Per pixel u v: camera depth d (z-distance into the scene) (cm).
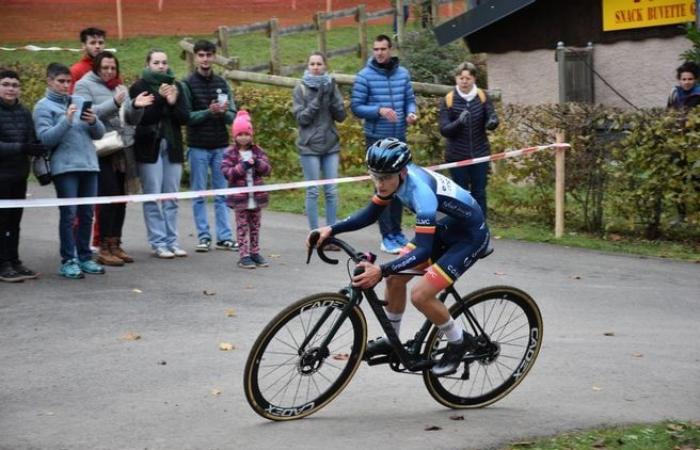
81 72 959
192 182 1022
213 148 1018
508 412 600
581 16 1566
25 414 574
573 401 623
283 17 3086
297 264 984
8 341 718
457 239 586
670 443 549
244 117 947
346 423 569
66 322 766
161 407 589
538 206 1211
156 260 980
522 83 1630
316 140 1031
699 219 1098
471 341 592
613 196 1148
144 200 868
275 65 2066
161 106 938
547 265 1017
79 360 678
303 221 1217
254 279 916
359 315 578
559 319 820
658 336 777
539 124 1181
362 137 1391
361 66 2314
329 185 1051
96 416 572
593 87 1566
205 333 746
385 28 2886
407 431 556
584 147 1154
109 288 867
